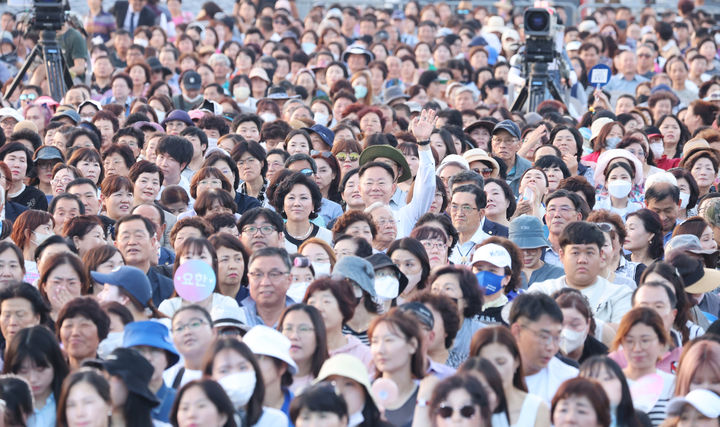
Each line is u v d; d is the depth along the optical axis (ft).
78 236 85.10
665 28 226.58
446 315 67.77
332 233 90.99
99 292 76.33
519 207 101.91
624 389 59.88
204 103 146.30
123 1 219.61
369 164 98.32
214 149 114.21
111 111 139.33
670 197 104.73
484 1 260.01
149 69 170.91
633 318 66.39
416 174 105.91
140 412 59.31
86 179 98.53
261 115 148.05
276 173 100.07
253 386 59.11
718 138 137.28
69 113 134.41
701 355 63.31
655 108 165.37
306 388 56.03
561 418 56.75
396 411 62.54
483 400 56.13
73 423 57.11
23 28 191.11
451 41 213.87
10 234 92.27
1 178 104.99
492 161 114.42
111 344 65.21
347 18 231.71
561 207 93.09
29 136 122.52
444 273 72.28
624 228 90.17
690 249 88.63
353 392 58.59
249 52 188.65
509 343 61.26
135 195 100.53
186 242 76.38
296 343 64.59
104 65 174.60
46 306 71.41
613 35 229.66
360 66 185.68
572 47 201.36
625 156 114.21
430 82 180.75
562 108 154.51
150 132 130.31
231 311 72.95
